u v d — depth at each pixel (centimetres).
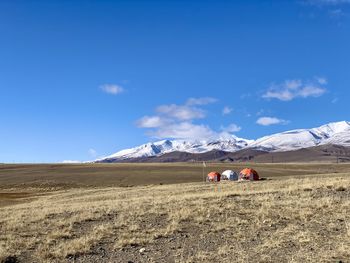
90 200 4341
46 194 7044
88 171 14425
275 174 13438
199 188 4584
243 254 1459
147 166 17200
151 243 1723
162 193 4241
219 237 1756
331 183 3141
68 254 1591
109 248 1673
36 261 1522
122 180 11569
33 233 1991
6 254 1555
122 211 2495
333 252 1402
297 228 1809
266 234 1750
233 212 2228
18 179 12131
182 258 1452
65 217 2434
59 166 17088
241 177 8775
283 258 1388
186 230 1911
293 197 2617
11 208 3822
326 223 1870
